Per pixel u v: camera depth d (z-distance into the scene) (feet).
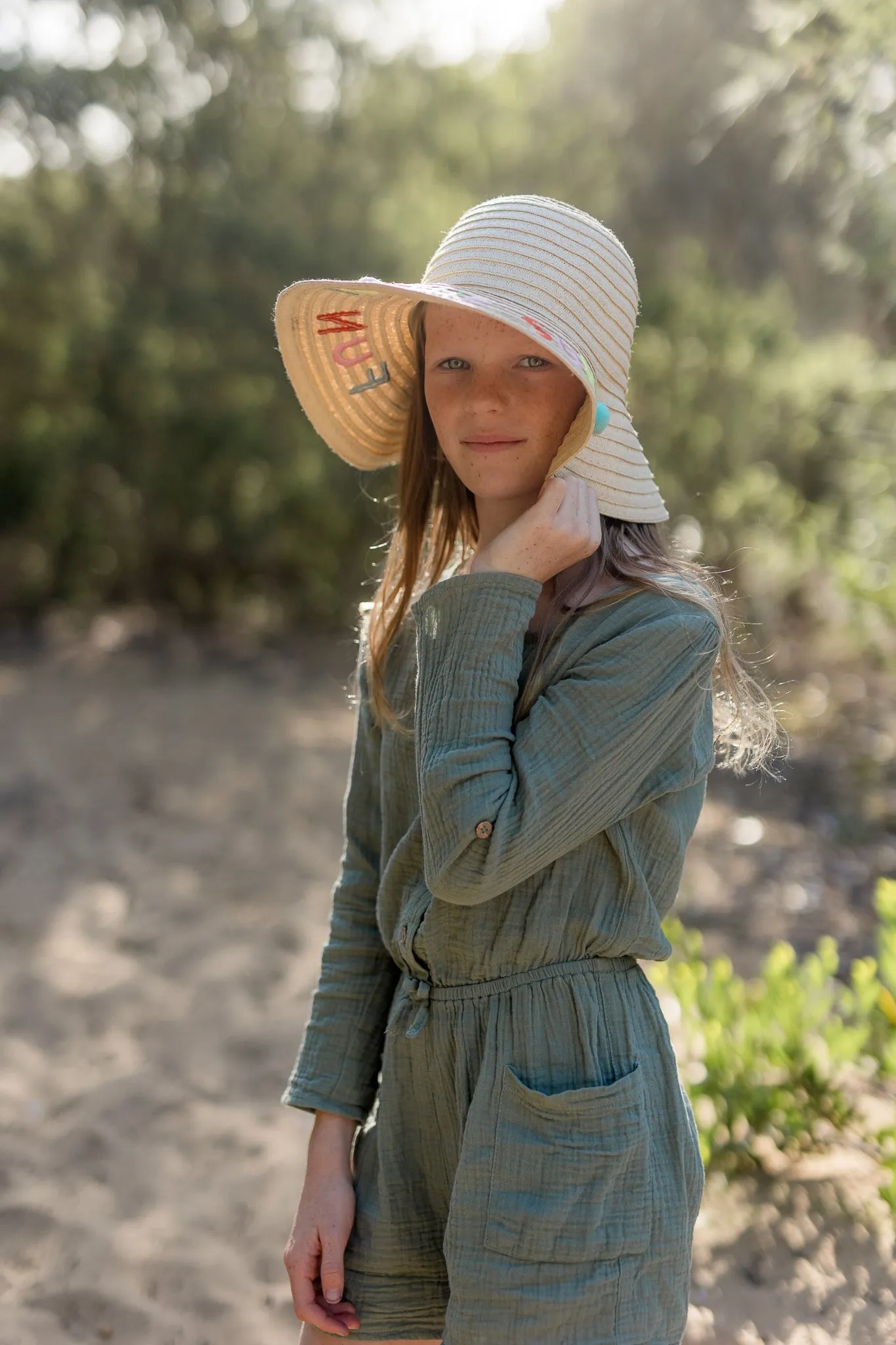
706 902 15.99
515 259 4.72
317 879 16.85
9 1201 9.30
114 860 17.46
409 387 5.74
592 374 4.61
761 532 30.53
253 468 32.96
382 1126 4.96
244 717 26.16
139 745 23.71
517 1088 4.43
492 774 4.27
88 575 35.96
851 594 23.34
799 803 20.15
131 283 33.22
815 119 13.17
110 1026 12.44
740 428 31.04
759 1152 9.55
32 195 33.50
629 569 4.66
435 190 34.06
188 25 31.94
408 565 5.43
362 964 5.37
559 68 40.14
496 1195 4.39
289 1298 8.33
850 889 16.42
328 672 30.68
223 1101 11.01
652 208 41.81
